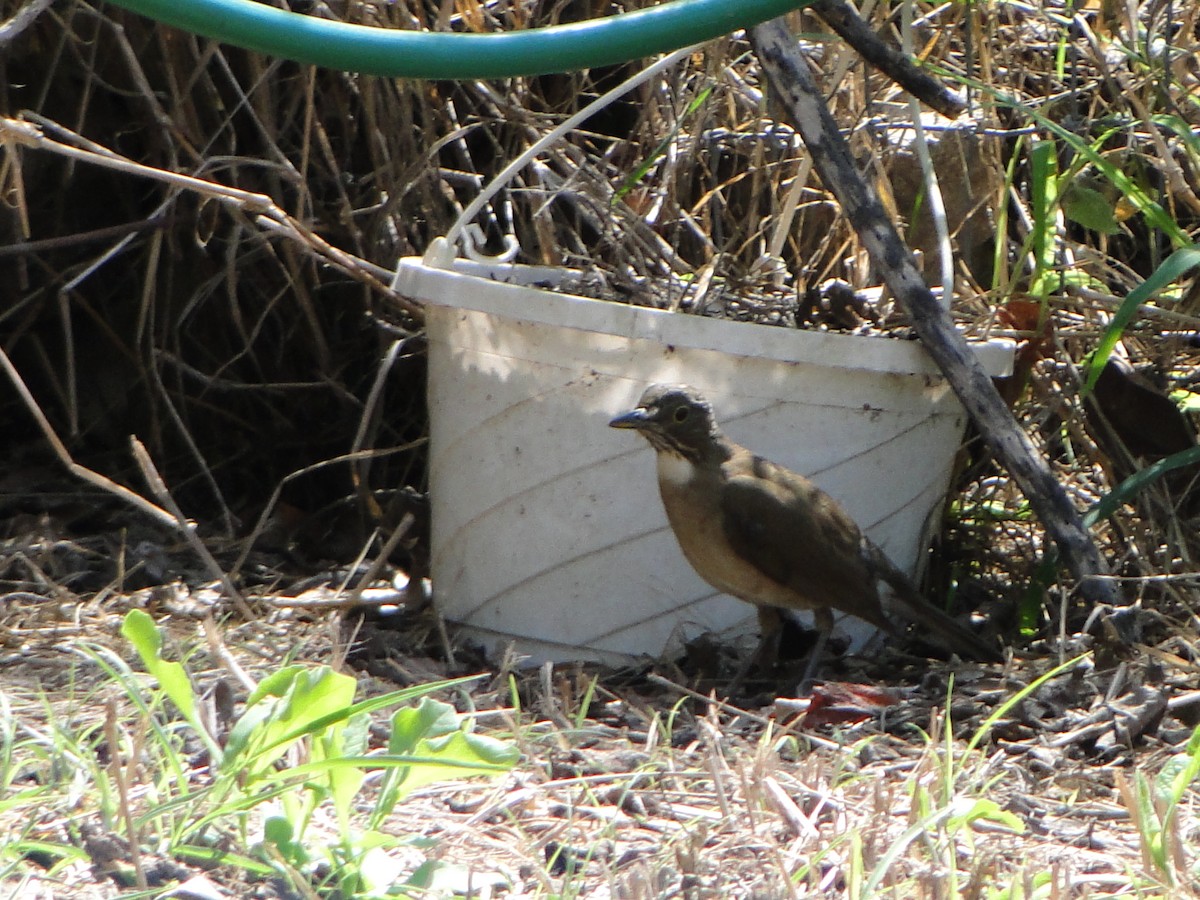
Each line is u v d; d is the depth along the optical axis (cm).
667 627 956
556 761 753
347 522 1205
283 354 1264
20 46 1177
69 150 953
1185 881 598
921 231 1220
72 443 1282
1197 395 1165
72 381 1148
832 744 789
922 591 1052
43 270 1250
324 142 1155
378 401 1213
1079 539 943
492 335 930
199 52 1161
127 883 564
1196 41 1206
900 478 974
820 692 850
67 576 1038
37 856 586
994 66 1193
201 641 905
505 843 648
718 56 1119
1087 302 1105
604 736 808
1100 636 926
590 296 1065
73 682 781
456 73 656
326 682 595
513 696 815
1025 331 1071
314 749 616
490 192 1011
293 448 1273
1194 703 841
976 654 950
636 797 699
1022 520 1114
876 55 977
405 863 617
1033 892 595
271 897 563
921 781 707
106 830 590
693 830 658
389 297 1140
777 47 966
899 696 878
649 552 943
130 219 1251
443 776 649
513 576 957
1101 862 645
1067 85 1227
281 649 932
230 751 588
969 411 945
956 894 577
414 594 1045
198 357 1270
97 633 927
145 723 647
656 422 897
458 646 985
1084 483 1145
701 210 1248
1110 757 793
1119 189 1052
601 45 662
